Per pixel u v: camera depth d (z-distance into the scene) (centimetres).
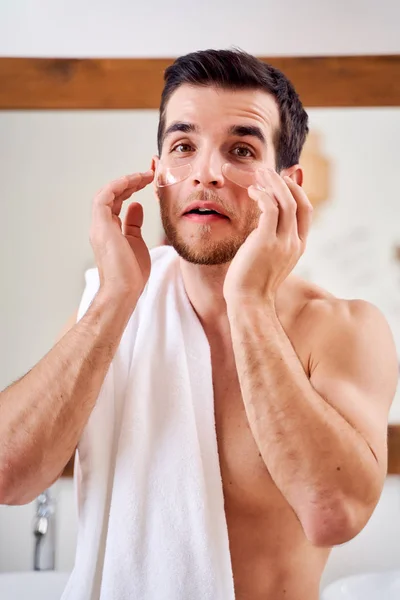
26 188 141
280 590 83
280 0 144
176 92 87
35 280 140
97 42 144
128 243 84
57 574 123
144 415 82
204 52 89
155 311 88
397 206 139
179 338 86
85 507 82
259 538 83
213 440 82
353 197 139
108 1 146
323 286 138
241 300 77
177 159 86
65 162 141
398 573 129
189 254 83
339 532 70
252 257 78
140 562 79
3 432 77
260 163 86
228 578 78
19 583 123
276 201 81
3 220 141
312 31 143
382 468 74
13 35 144
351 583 127
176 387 83
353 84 141
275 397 72
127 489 80
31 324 139
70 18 145
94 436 83
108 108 142
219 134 84
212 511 80
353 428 73
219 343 88
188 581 78
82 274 139
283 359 74
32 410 77
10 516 136
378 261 138
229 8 145
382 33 142
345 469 70
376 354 82
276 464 71
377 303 138
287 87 92
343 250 139
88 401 78
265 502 83
